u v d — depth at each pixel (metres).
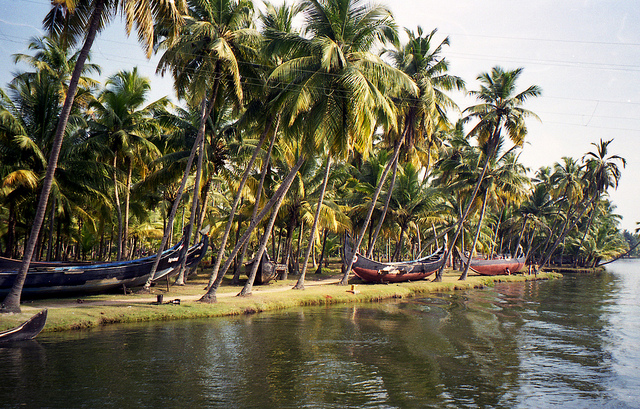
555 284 45.25
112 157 26.56
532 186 49.41
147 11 14.32
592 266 86.69
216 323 18.34
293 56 20.86
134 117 26.11
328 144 19.89
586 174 57.09
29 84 25.17
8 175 21.48
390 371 12.73
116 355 13.26
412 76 29.83
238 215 37.03
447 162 43.16
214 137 27.48
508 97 35.91
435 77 30.92
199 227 28.55
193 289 25.92
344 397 10.55
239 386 11.05
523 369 13.31
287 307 23.38
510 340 17.11
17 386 10.48
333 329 18.06
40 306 17.86
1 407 9.25
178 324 17.80
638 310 25.56
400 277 35.59
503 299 30.17
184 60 20.62
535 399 10.84
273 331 17.31
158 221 51.91
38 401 9.65
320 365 13.07
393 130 30.30
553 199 56.56
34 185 22.08
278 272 34.50
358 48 21.36
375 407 10.00
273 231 43.16
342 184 40.91
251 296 23.91
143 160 28.84
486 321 21.09
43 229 32.12
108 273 21.20
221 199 40.38
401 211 38.28
